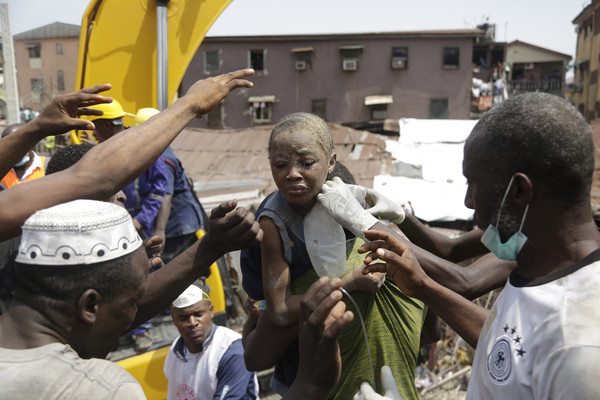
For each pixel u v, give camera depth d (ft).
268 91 111.04
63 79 125.59
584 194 3.84
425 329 6.56
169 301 5.97
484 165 4.08
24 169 12.19
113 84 16.81
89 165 4.42
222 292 14.55
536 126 3.79
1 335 4.16
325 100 110.52
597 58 130.62
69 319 4.19
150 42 16.83
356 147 37.88
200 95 5.04
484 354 4.17
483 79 120.47
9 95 24.13
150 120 4.79
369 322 5.54
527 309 3.84
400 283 5.32
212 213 5.72
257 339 5.74
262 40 110.11
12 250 5.00
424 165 33.37
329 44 109.60
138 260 4.48
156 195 12.84
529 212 3.95
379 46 108.99
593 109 133.28
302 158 5.20
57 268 4.04
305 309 4.70
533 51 143.74
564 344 3.45
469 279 5.96
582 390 3.26
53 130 5.48
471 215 26.08
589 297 3.54
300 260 5.56
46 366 3.93
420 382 21.26
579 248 3.82
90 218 4.14
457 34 106.73
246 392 10.74
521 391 3.73
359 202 5.73
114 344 4.71
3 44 24.03
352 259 5.71
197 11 17.08
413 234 7.04
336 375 4.73
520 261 4.14
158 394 12.91
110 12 16.58
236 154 40.11
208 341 10.73
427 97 108.88
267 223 5.53
